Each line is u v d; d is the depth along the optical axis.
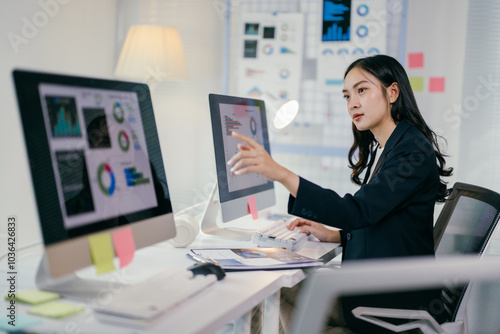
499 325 0.67
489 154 2.81
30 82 0.93
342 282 0.50
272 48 3.15
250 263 1.29
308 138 3.13
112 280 1.13
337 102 3.08
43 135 0.94
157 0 3.32
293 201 1.35
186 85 3.32
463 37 2.81
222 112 1.68
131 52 2.95
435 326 1.08
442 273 0.50
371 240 1.47
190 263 1.31
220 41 3.25
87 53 3.12
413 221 1.46
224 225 1.98
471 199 1.56
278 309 1.29
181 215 1.60
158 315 0.89
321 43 3.08
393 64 1.59
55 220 0.94
